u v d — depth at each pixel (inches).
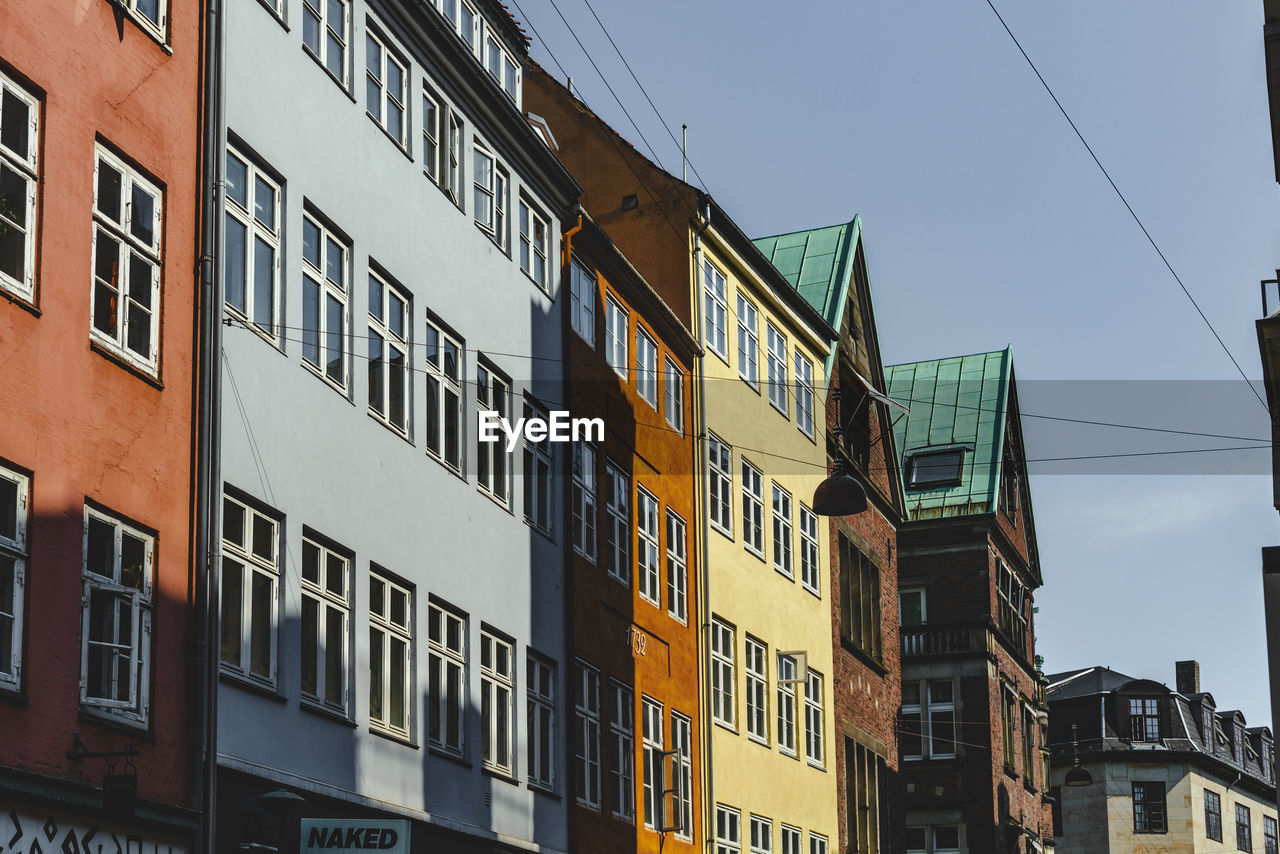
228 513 729.6
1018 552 2144.4
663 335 1305.4
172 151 707.4
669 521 1280.8
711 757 1289.4
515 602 1007.6
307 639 784.3
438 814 885.2
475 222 1003.9
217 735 698.2
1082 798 2997.0
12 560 591.5
